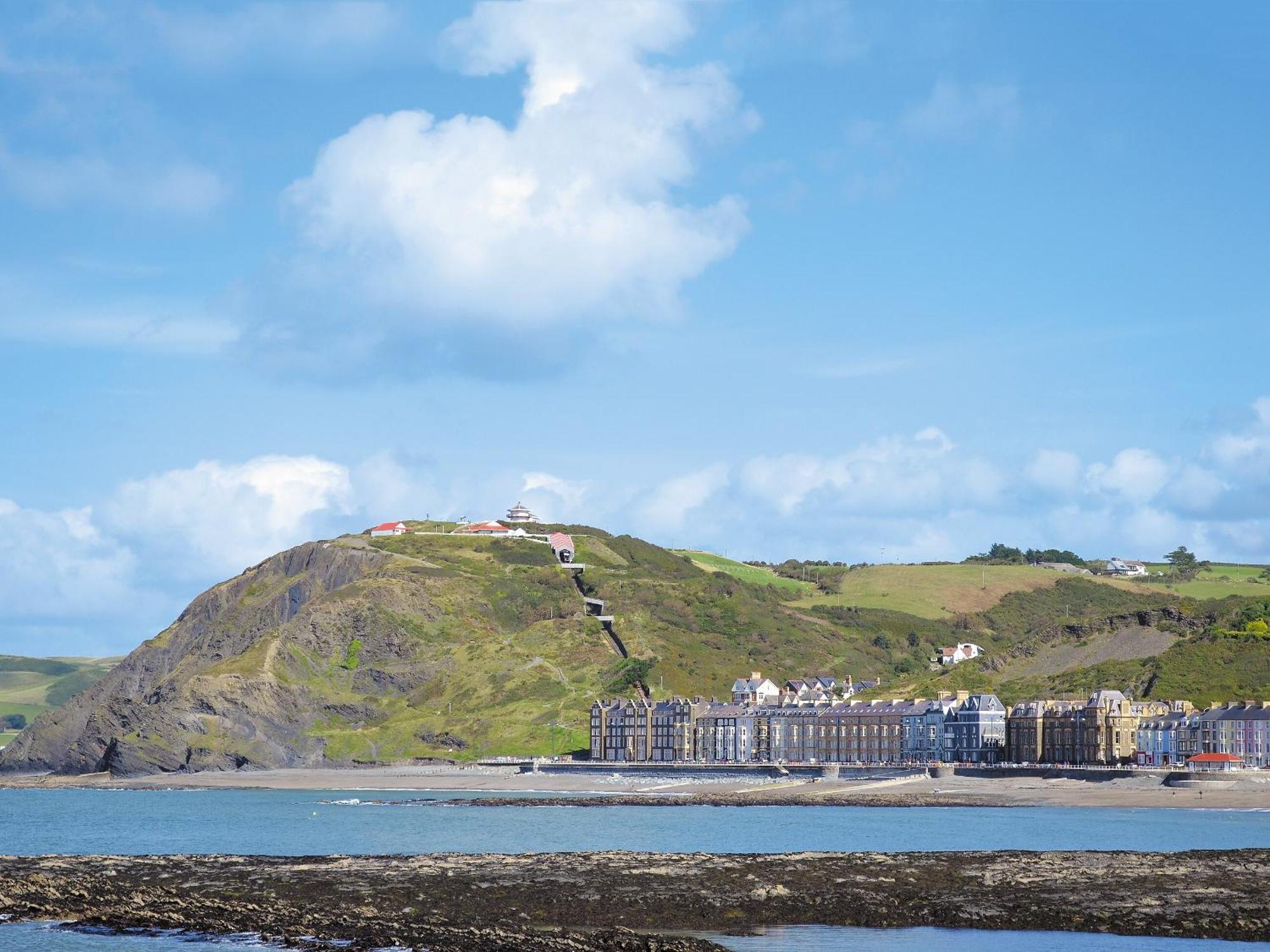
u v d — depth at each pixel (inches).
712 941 4429.1
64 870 5723.4
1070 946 4345.5
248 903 5012.3
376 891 5177.2
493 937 4382.4
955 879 5270.7
